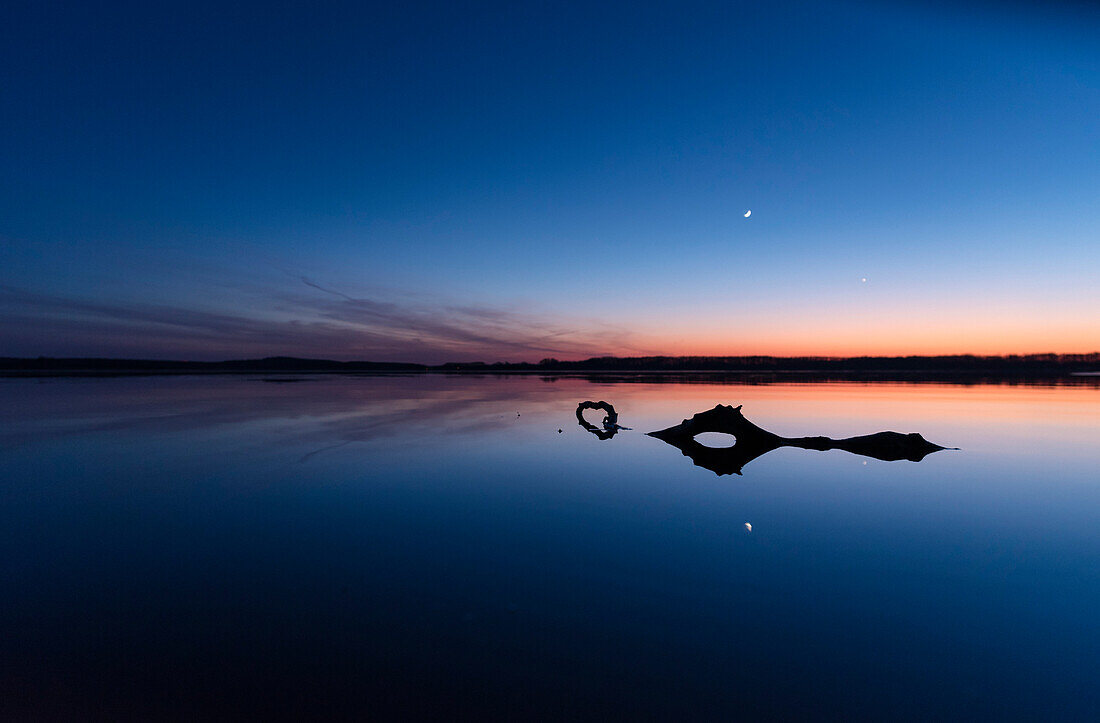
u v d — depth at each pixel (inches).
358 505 257.4
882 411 652.7
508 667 125.1
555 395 937.5
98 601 157.0
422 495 276.1
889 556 194.9
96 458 359.3
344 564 186.7
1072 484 301.0
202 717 105.8
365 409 678.5
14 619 145.7
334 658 128.0
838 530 223.8
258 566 184.5
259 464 345.1
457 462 357.4
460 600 159.6
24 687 114.7
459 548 202.7
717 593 164.9
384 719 105.9
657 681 120.1
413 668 124.1
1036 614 151.5
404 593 164.1
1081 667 125.3
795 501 268.4
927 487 295.3
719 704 111.7
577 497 273.6
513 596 162.7
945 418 583.5
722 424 440.8
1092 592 165.0
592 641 137.1
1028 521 235.8
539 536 216.1
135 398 819.4
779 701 112.7
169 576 175.8
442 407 713.0
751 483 305.1
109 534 215.2
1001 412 640.4
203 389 1050.7
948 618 149.3
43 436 447.5
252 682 118.3
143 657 127.5
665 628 143.9
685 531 222.2
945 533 220.1
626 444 432.5
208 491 280.2
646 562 189.0
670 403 777.6
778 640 138.1
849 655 131.1
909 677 121.9
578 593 164.7
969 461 363.9
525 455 382.6
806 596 162.9
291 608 153.6
